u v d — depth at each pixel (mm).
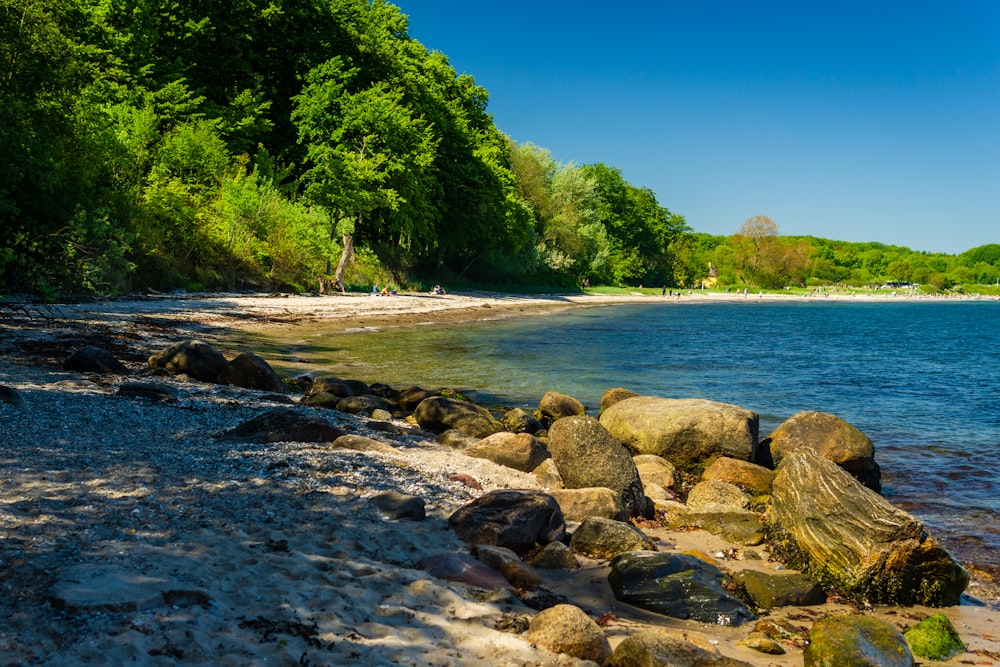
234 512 6059
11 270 20188
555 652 4324
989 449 13922
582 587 6020
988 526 9094
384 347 25969
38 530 5035
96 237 22281
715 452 11156
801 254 156625
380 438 10336
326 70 45625
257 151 48969
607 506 8062
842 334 49094
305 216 43594
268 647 3807
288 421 9203
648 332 42250
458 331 34969
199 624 3949
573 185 94375
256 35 47281
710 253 175250
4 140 20906
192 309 29000
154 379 13172
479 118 67812
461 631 4426
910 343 43594
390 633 4227
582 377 21812
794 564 7090
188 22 42938
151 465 7129
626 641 4391
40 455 7043
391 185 46844
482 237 65000
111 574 4352
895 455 13352
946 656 5402
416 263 67000
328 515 6348
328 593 4664
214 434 8961
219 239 37562
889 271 197750
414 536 6160
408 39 59406
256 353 21062
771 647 5145
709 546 7738
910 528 6570
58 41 23422
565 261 86250
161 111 37812
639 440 11594
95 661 3406
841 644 4809
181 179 36625
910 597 6551
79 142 25516
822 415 11328
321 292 44375
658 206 132750
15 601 3916
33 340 16578
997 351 38812
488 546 6039
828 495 7195
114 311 25141
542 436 13039
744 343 38312
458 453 10102
